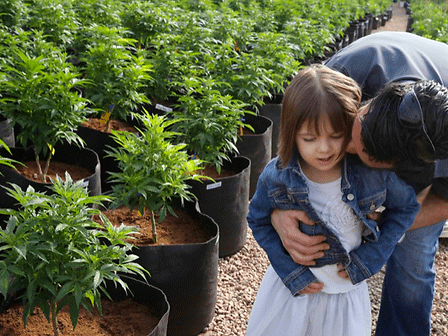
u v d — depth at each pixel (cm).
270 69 610
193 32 628
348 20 1284
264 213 229
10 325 257
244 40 693
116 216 363
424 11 1567
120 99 474
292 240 213
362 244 217
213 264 321
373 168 202
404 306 290
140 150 321
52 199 233
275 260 226
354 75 252
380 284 399
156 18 660
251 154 491
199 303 320
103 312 274
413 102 173
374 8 1788
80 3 701
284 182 211
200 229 354
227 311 355
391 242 212
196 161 328
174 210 377
